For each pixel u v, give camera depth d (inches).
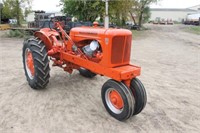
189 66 312.8
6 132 130.9
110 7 787.4
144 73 263.0
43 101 171.3
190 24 2084.2
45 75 180.4
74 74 237.1
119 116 145.3
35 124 139.9
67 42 187.5
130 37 152.0
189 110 168.2
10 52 361.7
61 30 192.5
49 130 134.3
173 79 244.5
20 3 842.8
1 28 745.0
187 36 863.1
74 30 185.0
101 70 150.8
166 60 350.3
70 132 133.0
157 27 1529.3
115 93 147.0
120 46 146.9
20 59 308.0
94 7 737.6
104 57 147.9
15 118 145.9
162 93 200.1
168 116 157.3
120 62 149.7
